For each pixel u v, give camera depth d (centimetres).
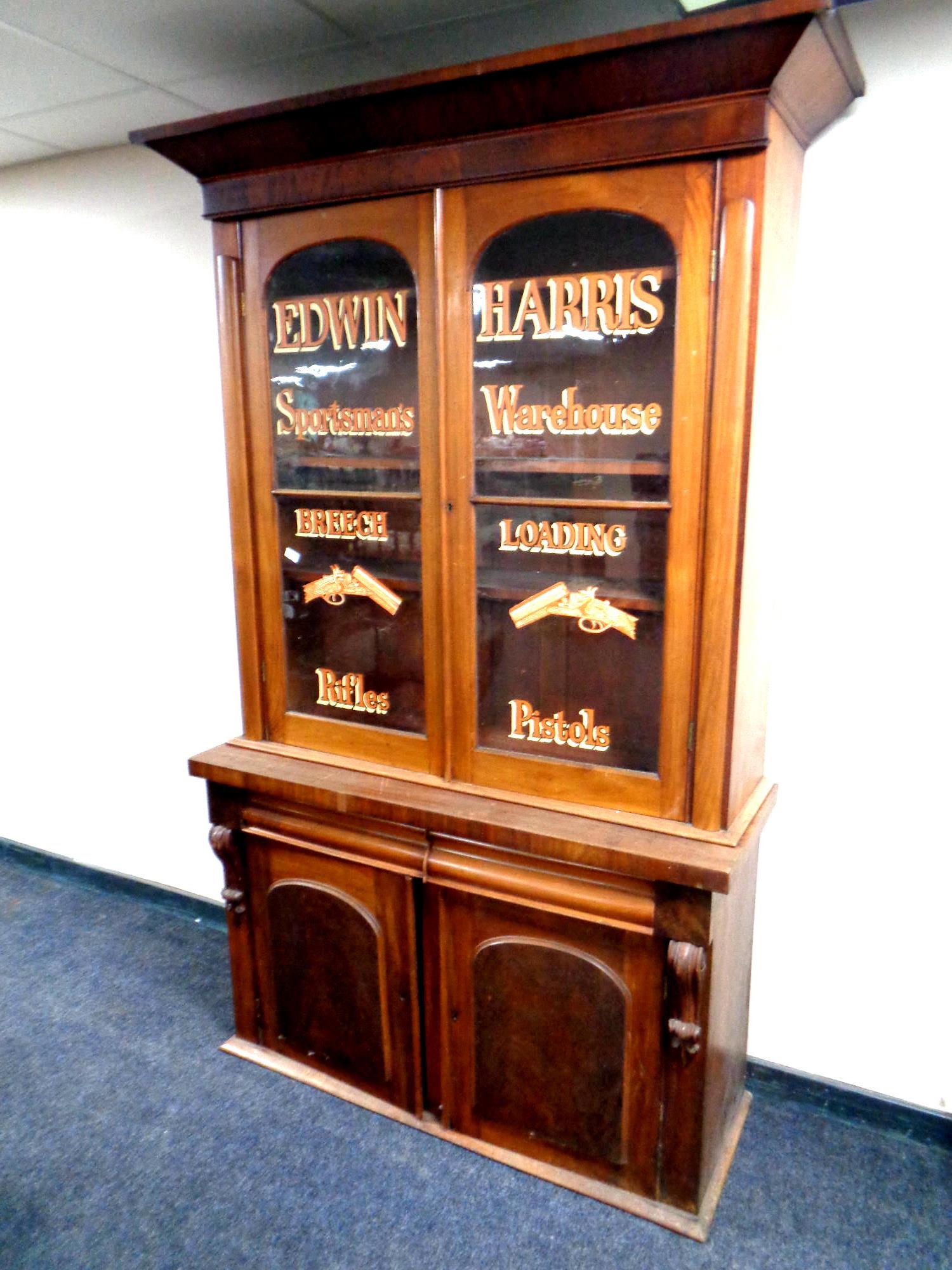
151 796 272
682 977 150
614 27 161
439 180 150
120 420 243
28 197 239
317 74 182
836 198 159
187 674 253
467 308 153
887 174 155
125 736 271
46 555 268
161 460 239
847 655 176
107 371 241
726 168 131
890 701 174
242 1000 212
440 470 161
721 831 153
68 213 235
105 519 254
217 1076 207
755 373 136
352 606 182
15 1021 226
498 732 171
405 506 170
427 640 172
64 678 277
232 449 184
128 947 259
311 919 194
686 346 139
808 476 172
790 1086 198
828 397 167
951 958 179
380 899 183
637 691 157
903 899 181
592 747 163
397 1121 193
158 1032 222
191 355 227
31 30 158
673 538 147
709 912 148
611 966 162
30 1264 160
